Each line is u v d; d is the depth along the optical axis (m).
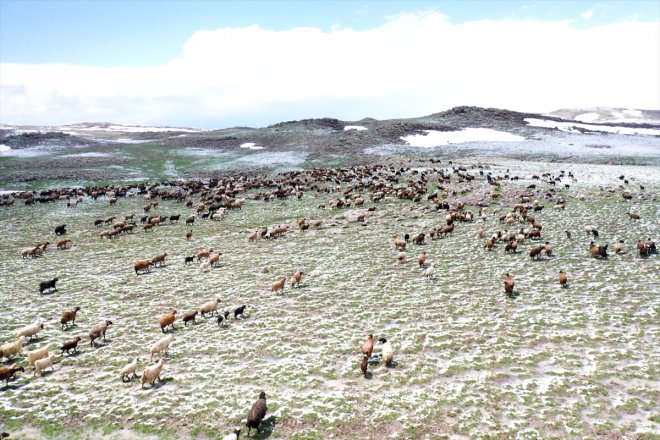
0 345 19.02
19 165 82.94
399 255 31.41
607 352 17.61
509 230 37.56
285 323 21.89
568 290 24.36
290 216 48.56
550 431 13.34
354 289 26.38
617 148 88.50
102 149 104.50
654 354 17.25
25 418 14.82
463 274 28.06
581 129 113.62
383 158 83.75
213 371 17.53
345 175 67.31
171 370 17.73
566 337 19.06
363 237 38.91
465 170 65.81
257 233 41.31
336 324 21.58
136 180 74.75
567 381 15.80
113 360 18.58
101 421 14.62
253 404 14.38
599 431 13.17
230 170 81.19
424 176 63.53
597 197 47.41
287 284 27.81
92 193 61.16
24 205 56.41
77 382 17.00
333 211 49.38
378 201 52.03
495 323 20.84
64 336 20.86
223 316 22.69
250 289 27.00
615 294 23.36
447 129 108.00
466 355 18.06
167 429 14.18
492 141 97.25
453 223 41.69
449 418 14.18
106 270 31.61
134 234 43.12
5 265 33.06
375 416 14.39
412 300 24.20
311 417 14.45
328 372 17.19
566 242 33.50
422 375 16.73
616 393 14.96
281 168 81.31
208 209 52.75
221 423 14.33
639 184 52.66
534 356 17.66
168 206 56.00
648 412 13.93
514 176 61.59
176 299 25.61
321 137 107.44
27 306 24.83
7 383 16.94
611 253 30.30
